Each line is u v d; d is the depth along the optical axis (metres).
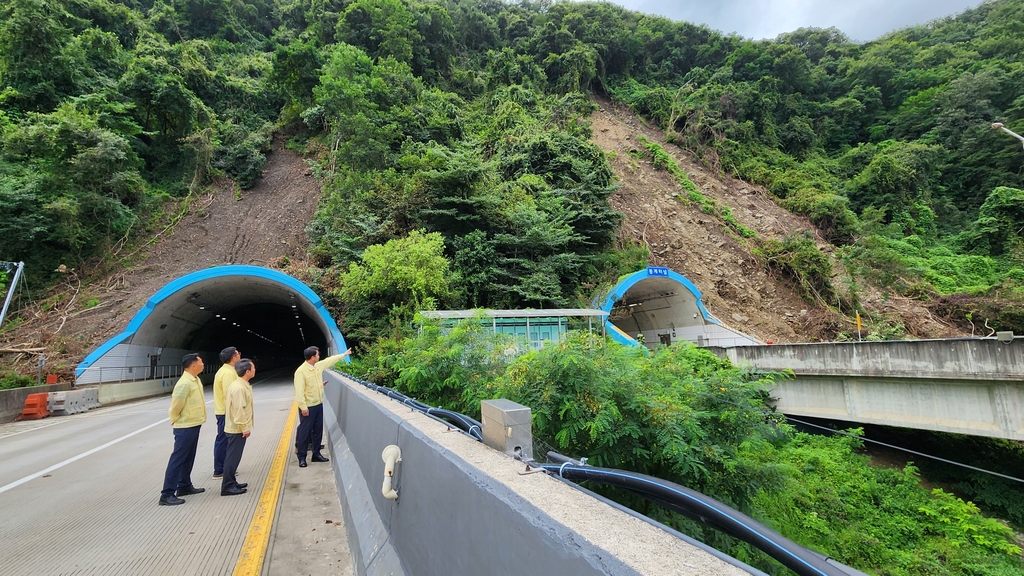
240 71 50.22
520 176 32.34
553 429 5.90
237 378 6.04
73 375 19.30
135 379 22.34
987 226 38.78
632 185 41.97
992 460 12.81
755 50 67.94
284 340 55.41
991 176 46.31
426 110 40.94
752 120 56.75
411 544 2.55
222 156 38.78
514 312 19.28
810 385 15.64
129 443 9.65
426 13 62.09
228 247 29.39
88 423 13.27
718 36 75.88
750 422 7.35
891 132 58.19
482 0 81.00
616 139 50.31
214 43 54.28
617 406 5.98
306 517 4.84
